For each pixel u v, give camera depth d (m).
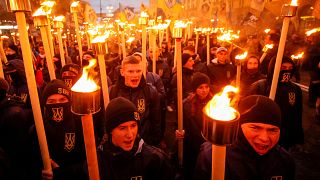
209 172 1.48
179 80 2.52
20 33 1.40
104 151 1.59
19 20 1.37
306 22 10.43
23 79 3.33
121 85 2.82
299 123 2.96
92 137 0.83
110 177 1.55
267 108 1.39
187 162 2.93
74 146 2.22
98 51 1.67
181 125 2.72
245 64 3.73
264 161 1.47
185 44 8.70
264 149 1.41
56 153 2.17
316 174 3.55
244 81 3.74
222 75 4.55
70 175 1.64
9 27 12.45
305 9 10.31
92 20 9.03
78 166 1.63
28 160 2.13
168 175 1.69
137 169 1.58
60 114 2.15
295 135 2.95
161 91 3.80
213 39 8.27
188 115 2.89
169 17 10.06
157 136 2.91
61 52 3.28
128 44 8.09
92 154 0.83
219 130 0.68
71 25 13.30
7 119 2.12
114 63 5.53
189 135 2.89
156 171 1.65
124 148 1.56
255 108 1.40
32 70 1.49
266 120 1.38
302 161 3.88
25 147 2.14
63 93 2.15
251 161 1.46
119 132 1.54
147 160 1.62
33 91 1.50
